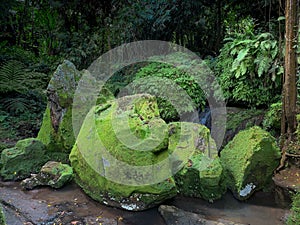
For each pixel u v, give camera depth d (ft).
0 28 25.71
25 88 19.19
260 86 14.53
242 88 14.80
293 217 8.21
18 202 9.29
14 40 27.04
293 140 11.94
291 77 11.35
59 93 12.32
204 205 9.37
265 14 18.35
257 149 9.84
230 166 10.22
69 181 10.53
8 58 22.30
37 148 11.58
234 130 13.82
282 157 11.85
